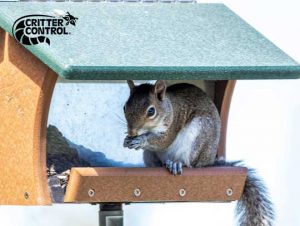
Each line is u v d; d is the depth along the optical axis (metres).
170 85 9.45
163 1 9.52
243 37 8.77
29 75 8.30
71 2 9.07
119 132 9.35
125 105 8.92
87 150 9.27
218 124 9.28
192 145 9.15
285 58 8.47
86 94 9.33
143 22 8.81
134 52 8.12
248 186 9.40
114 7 9.01
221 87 9.38
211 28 8.88
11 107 8.51
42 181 8.24
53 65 7.77
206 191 8.65
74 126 9.28
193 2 9.66
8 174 8.58
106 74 7.72
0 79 8.65
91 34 8.37
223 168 8.67
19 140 8.43
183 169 8.55
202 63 8.11
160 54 8.16
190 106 9.22
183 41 8.51
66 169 9.03
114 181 8.26
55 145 9.19
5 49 8.60
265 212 9.38
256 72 8.23
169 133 9.08
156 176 8.41
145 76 7.86
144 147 9.05
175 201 8.63
